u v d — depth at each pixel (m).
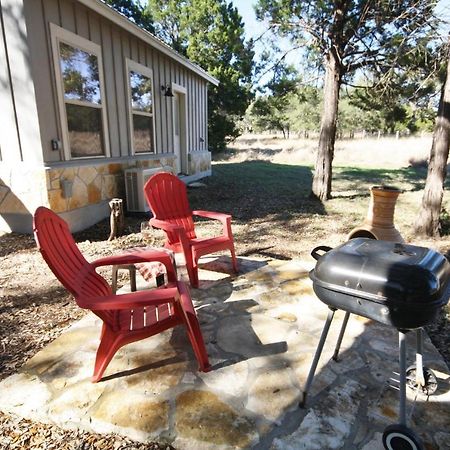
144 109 6.56
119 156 5.71
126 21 5.13
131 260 2.17
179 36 14.72
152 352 2.06
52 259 1.60
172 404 1.64
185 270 3.41
